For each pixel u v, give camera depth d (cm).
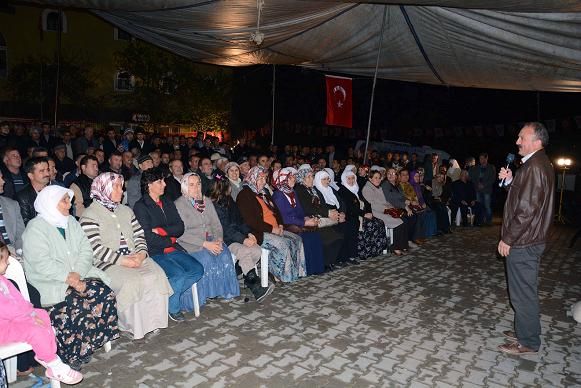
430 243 828
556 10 457
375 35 731
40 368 344
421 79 898
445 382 334
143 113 1916
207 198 504
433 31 650
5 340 286
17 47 2008
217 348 376
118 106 2112
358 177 804
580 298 534
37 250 335
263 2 557
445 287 562
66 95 1948
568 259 732
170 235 449
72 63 1991
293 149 1299
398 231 727
